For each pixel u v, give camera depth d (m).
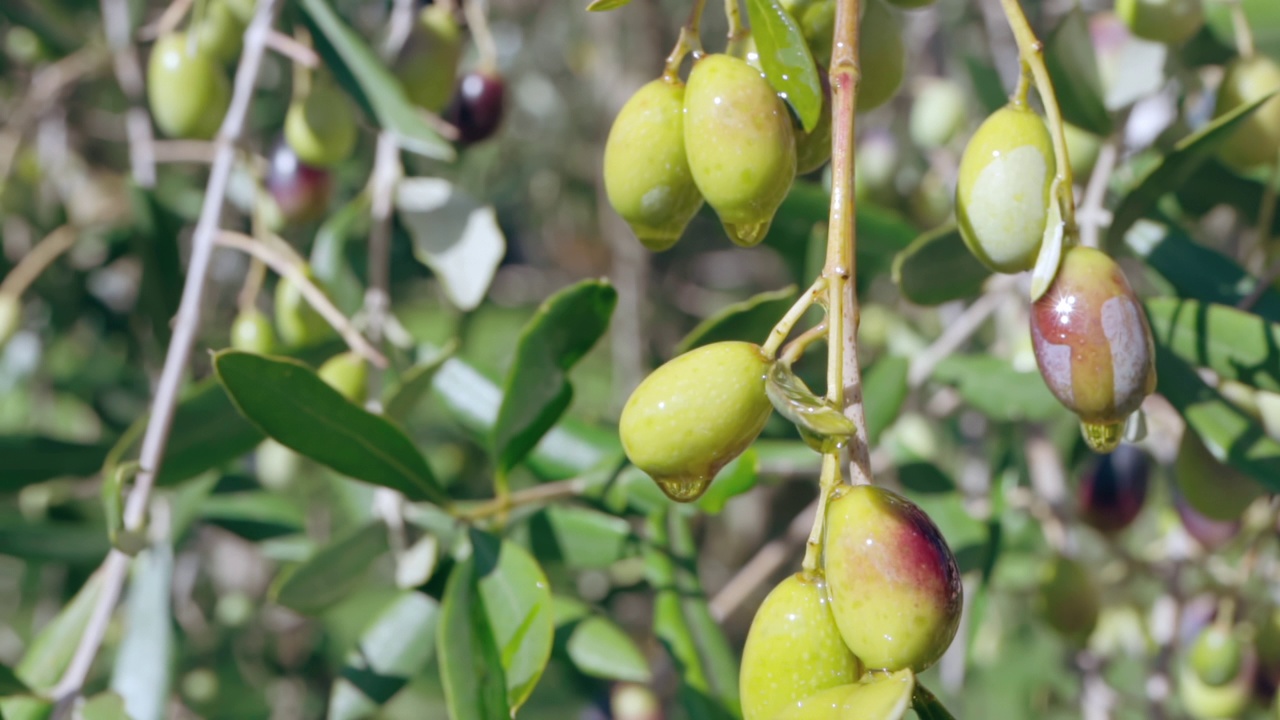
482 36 0.69
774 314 0.53
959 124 0.79
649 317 1.13
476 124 0.69
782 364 0.40
